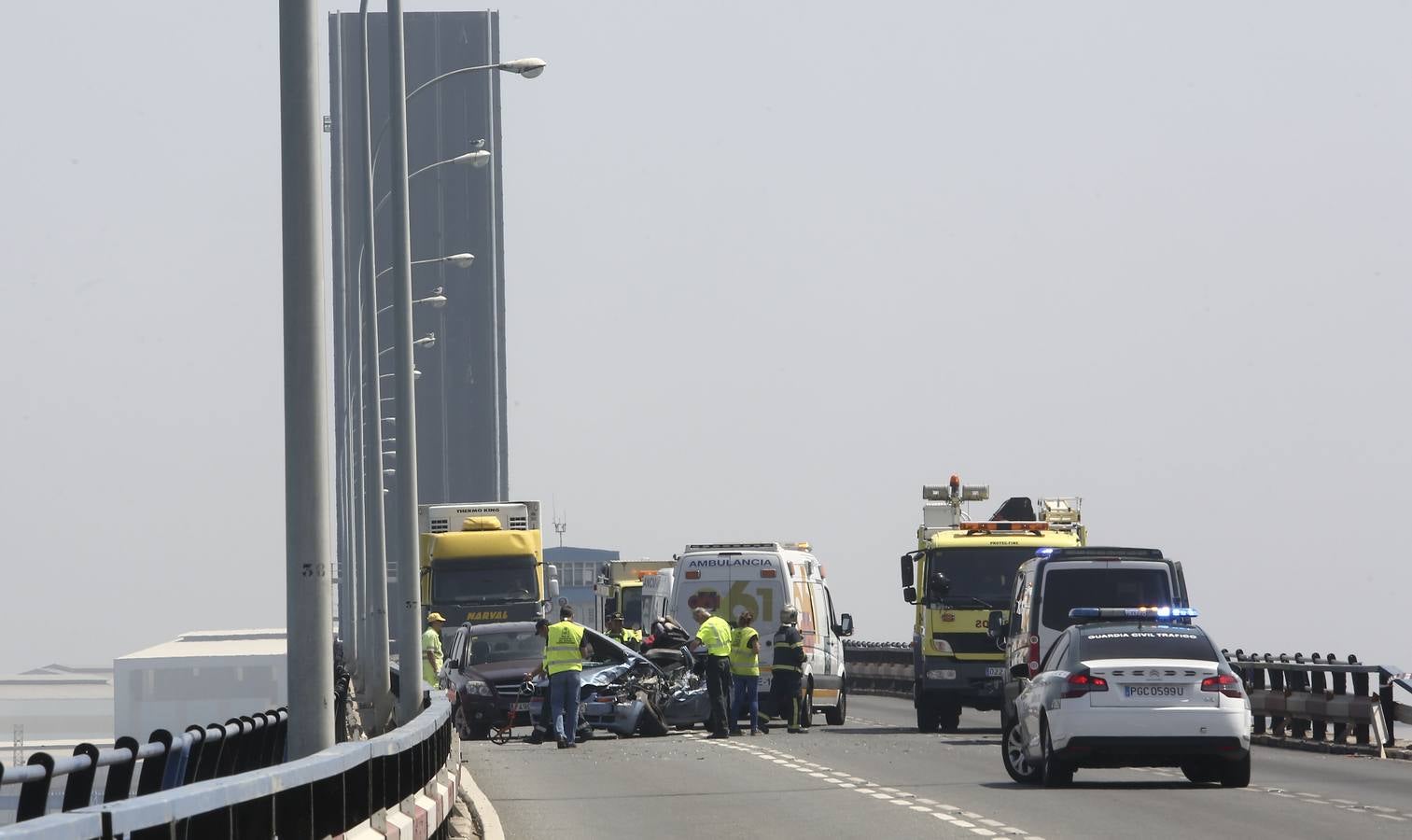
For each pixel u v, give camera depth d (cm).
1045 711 6575
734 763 8206
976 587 10819
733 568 11406
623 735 10512
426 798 4119
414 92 10094
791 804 6172
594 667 10469
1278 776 7262
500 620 15162
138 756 2488
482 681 10650
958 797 6347
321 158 3850
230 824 2228
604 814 5881
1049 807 5912
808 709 11488
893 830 5278
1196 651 6544
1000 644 10744
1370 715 8631
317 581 3744
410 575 8912
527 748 9750
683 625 11381
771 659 11412
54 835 1694
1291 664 9431
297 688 3719
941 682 10794
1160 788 6688
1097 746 6394
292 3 3819
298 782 2566
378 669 10788
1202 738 6388
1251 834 5028
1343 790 6544
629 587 17112
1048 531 10950
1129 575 8881
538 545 15488
